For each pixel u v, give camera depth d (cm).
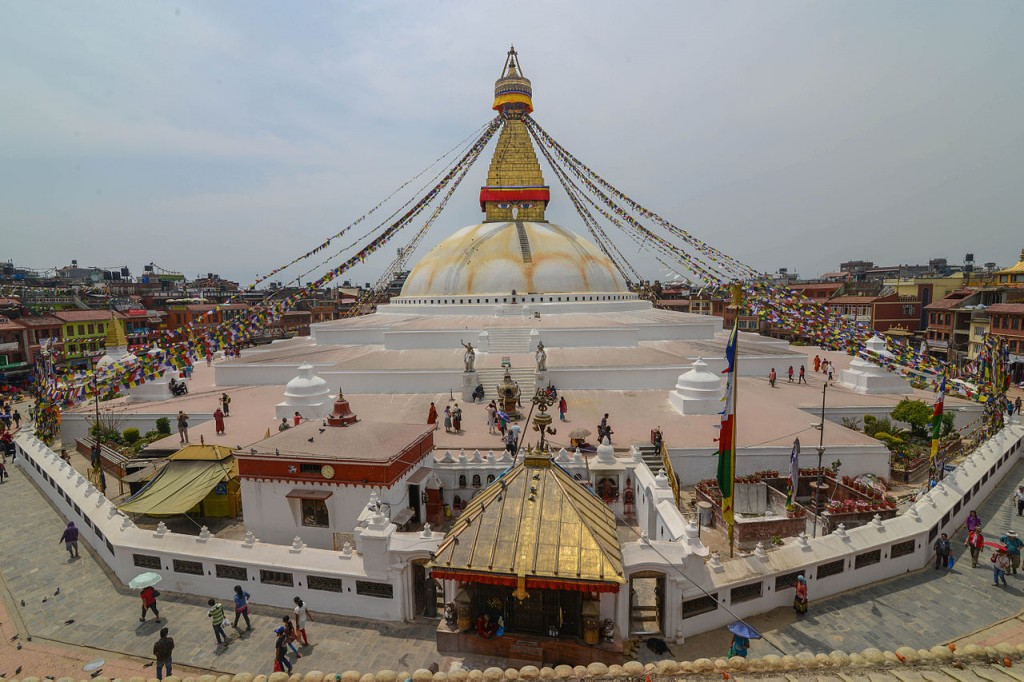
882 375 3169
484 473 1973
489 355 3509
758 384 3350
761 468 2134
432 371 3112
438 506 1864
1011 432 2542
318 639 1253
